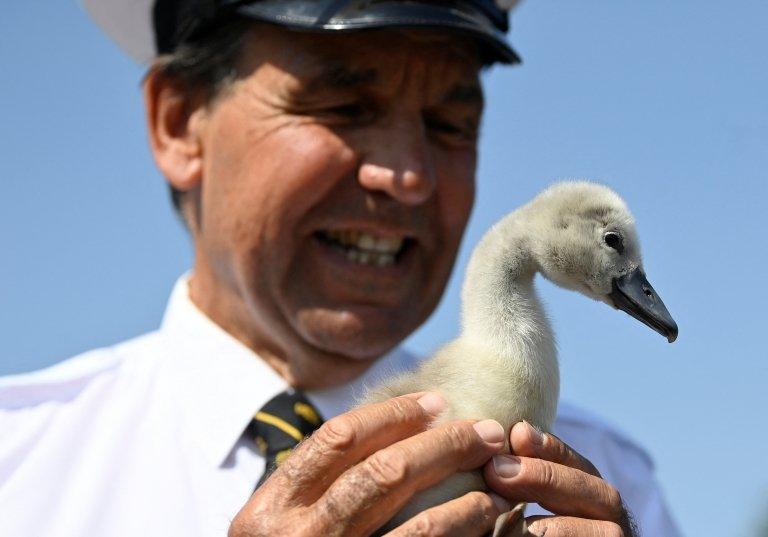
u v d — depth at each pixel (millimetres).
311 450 851
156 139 1088
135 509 1021
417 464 834
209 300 1073
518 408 899
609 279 980
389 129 1011
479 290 947
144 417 1059
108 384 1084
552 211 979
